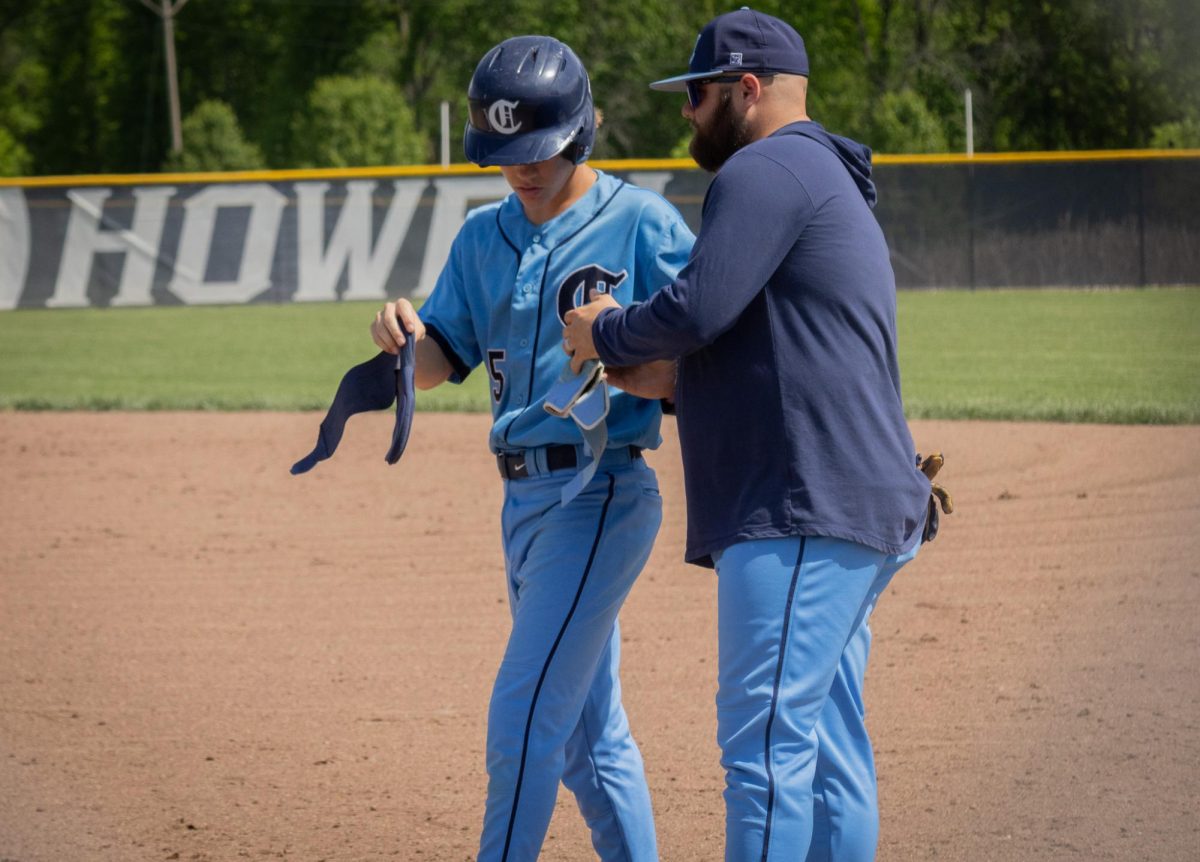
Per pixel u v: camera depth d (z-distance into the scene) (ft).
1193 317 209.46
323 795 49.11
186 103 568.82
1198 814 44.55
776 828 31.55
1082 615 69.26
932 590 75.00
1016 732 53.06
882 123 389.80
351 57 543.39
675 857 43.06
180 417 145.38
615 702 38.37
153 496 106.52
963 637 66.33
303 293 251.60
